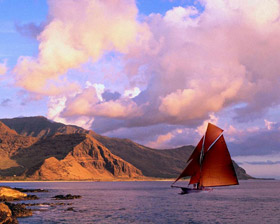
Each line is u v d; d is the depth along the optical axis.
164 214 50.19
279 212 53.47
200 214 50.50
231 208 59.59
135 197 90.75
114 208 58.47
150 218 45.62
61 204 63.06
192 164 70.75
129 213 51.12
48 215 46.28
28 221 40.81
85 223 40.22
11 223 35.34
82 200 76.56
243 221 43.50
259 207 61.59
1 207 36.75
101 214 49.22
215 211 54.66
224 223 41.78
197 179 70.38
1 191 71.38
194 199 81.81
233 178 64.94
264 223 41.84
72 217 44.94
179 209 57.66
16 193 73.62
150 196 95.25
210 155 68.25
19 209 45.88
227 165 65.94
